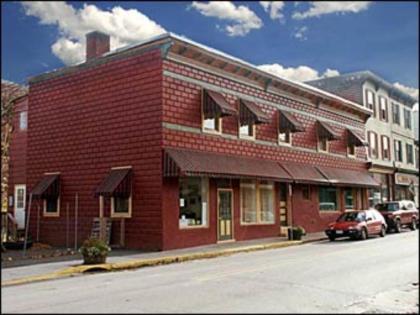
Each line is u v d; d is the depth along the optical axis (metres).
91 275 14.05
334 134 29.06
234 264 15.66
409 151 44.38
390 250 19.17
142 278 13.04
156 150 19.66
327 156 30.09
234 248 19.92
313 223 28.55
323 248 20.62
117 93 21.34
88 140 22.31
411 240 23.67
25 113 27.81
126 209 20.55
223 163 21.47
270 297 9.95
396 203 30.73
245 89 23.84
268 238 24.47
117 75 21.44
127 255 17.69
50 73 24.14
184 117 20.48
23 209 27.14
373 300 9.78
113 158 21.19
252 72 23.73
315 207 28.95
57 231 23.20
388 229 29.69
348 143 32.44
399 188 42.66
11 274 13.51
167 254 17.91
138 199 20.11
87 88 22.61
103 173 21.48
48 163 23.98
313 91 28.25
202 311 8.62
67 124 23.33
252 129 24.16
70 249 20.88
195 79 21.17
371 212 26.22
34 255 18.28
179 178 20.31
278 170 24.83
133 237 20.12
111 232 20.83
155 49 20.12
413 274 13.10
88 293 10.70
